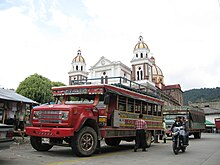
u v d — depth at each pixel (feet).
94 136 29.73
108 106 33.12
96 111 31.22
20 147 36.55
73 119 27.61
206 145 49.65
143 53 198.59
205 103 246.68
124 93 35.73
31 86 101.86
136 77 194.29
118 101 34.81
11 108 52.54
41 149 32.17
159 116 48.93
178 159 29.53
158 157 30.86
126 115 36.40
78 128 27.58
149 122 43.91
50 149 35.12
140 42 202.39
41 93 101.71
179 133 35.22
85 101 32.96
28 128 30.19
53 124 28.27
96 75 189.26
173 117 69.31
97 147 31.45
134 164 25.14
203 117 84.17
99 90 31.42
